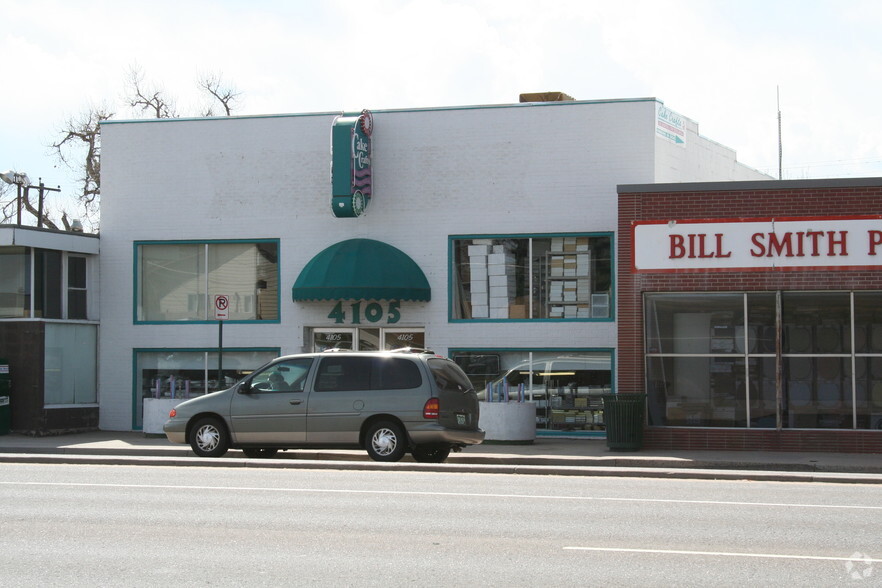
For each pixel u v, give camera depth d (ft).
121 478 47.39
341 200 71.15
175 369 77.30
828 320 63.46
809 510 38.83
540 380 72.54
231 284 77.00
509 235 73.05
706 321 64.64
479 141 73.67
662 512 37.88
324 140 75.72
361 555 29.12
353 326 74.84
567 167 72.59
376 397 55.42
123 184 78.13
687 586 25.59
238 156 76.79
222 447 57.41
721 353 64.39
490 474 52.75
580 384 71.97
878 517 37.06
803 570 27.58
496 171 73.41
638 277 64.44
